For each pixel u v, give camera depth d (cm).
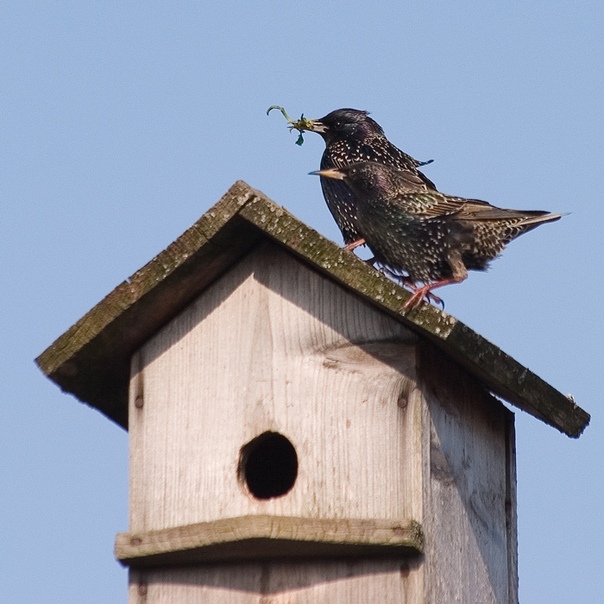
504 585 1127
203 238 1021
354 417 1012
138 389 1070
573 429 1109
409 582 979
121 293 1045
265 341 1043
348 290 1033
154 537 1012
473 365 1041
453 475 1050
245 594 1016
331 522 973
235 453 1030
